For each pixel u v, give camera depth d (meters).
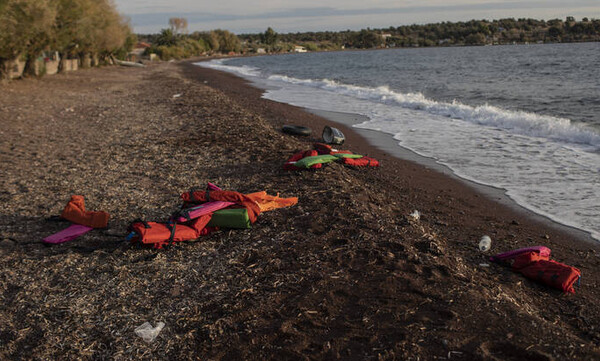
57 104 19.27
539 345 3.19
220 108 17.62
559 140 12.12
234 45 179.88
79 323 3.96
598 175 8.84
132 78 37.97
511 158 10.46
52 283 4.64
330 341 3.49
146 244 5.34
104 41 43.28
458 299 3.85
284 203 6.57
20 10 22.62
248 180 8.07
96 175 8.62
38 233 5.93
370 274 4.41
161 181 8.17
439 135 13.42
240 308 4.04
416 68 55.69
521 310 3.67
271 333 3.65
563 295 4.54
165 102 20.22
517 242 5.93
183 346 3.63
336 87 29.98
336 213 6.05
